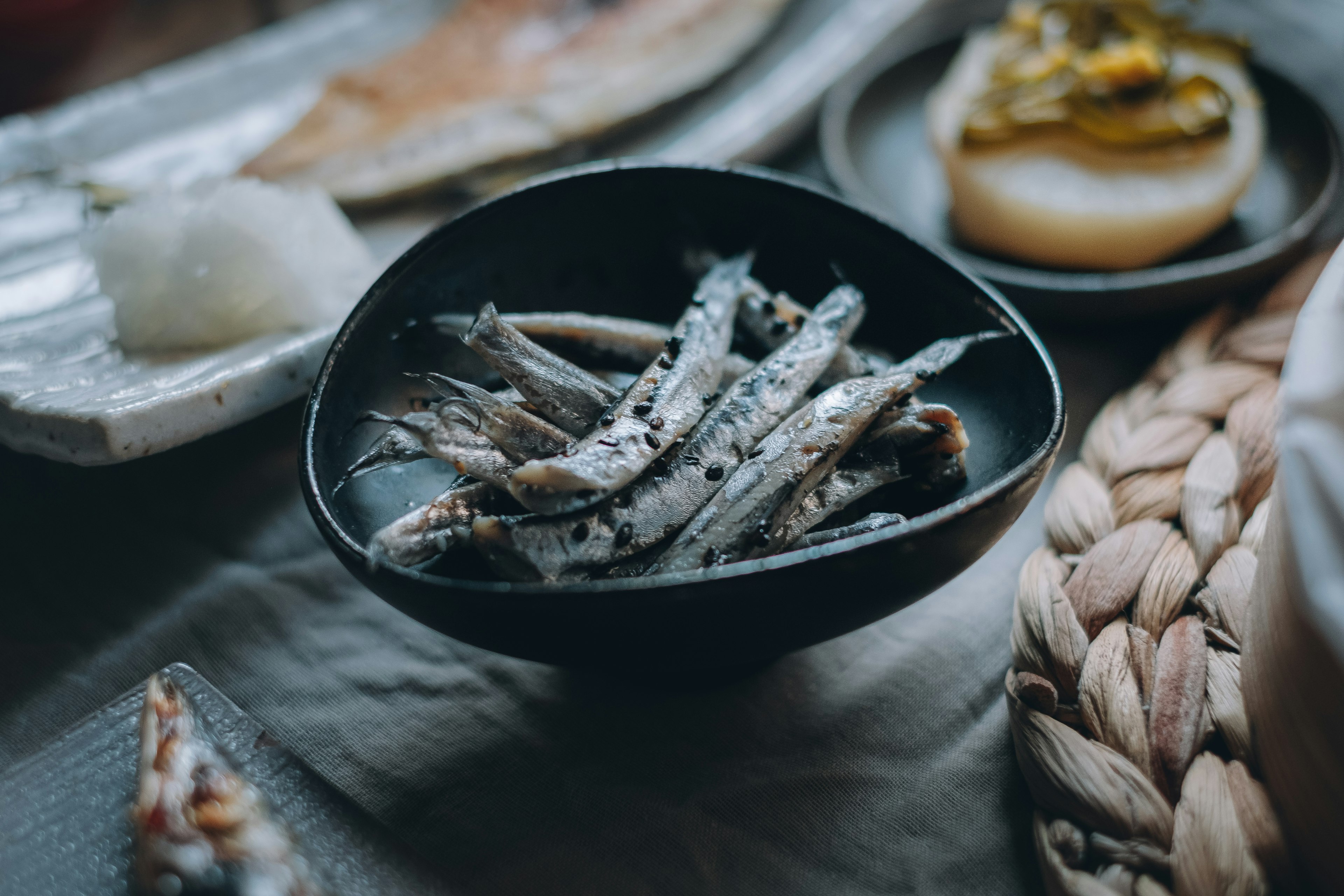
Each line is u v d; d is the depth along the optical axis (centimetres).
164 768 24
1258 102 35
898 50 41
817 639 24
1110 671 26
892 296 28
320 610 29
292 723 27
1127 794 24
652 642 23
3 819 24
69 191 35
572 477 23
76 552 30
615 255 29
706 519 24
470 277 28
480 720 27
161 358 29
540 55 41
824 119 36
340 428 26
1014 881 25
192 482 31
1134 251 33
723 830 25
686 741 26
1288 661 22
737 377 27
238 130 38
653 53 40
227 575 29
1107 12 36
